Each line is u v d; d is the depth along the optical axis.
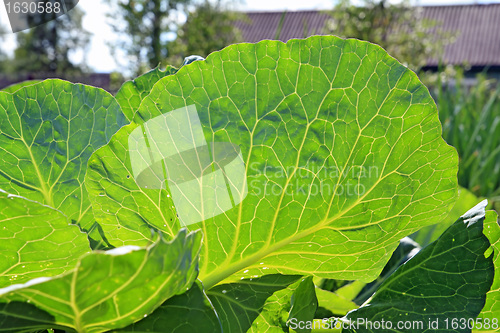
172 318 0.54
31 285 0.47
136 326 0.54
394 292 0.64
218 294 0.63
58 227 0.53
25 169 0.62
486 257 0.63
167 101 0.59
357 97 0.59
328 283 0.83
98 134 0.65
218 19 11.36
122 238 0.60
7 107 0.63
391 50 9.57
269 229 0.60
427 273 0.64
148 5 10.83
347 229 0.62
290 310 0.63
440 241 0.66
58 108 0.65
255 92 0.59
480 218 0.65
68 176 0.63
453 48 19.86
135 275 0.49
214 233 0.60
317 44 0.59
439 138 0.60
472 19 21.30
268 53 0.59
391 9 9.62
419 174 0.61
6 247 0.53
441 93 3.20
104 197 0.59
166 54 10.91
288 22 20.28
